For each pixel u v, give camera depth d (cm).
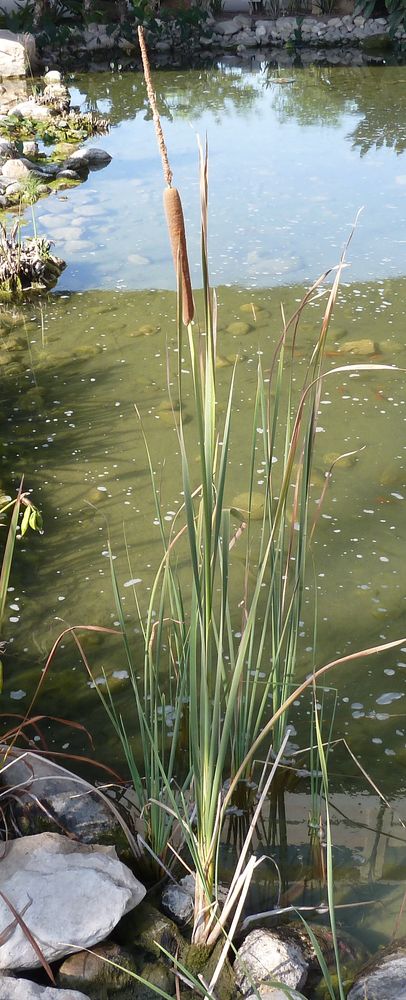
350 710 225
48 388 389
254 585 267
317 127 807
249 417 357
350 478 318
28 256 502
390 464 325
